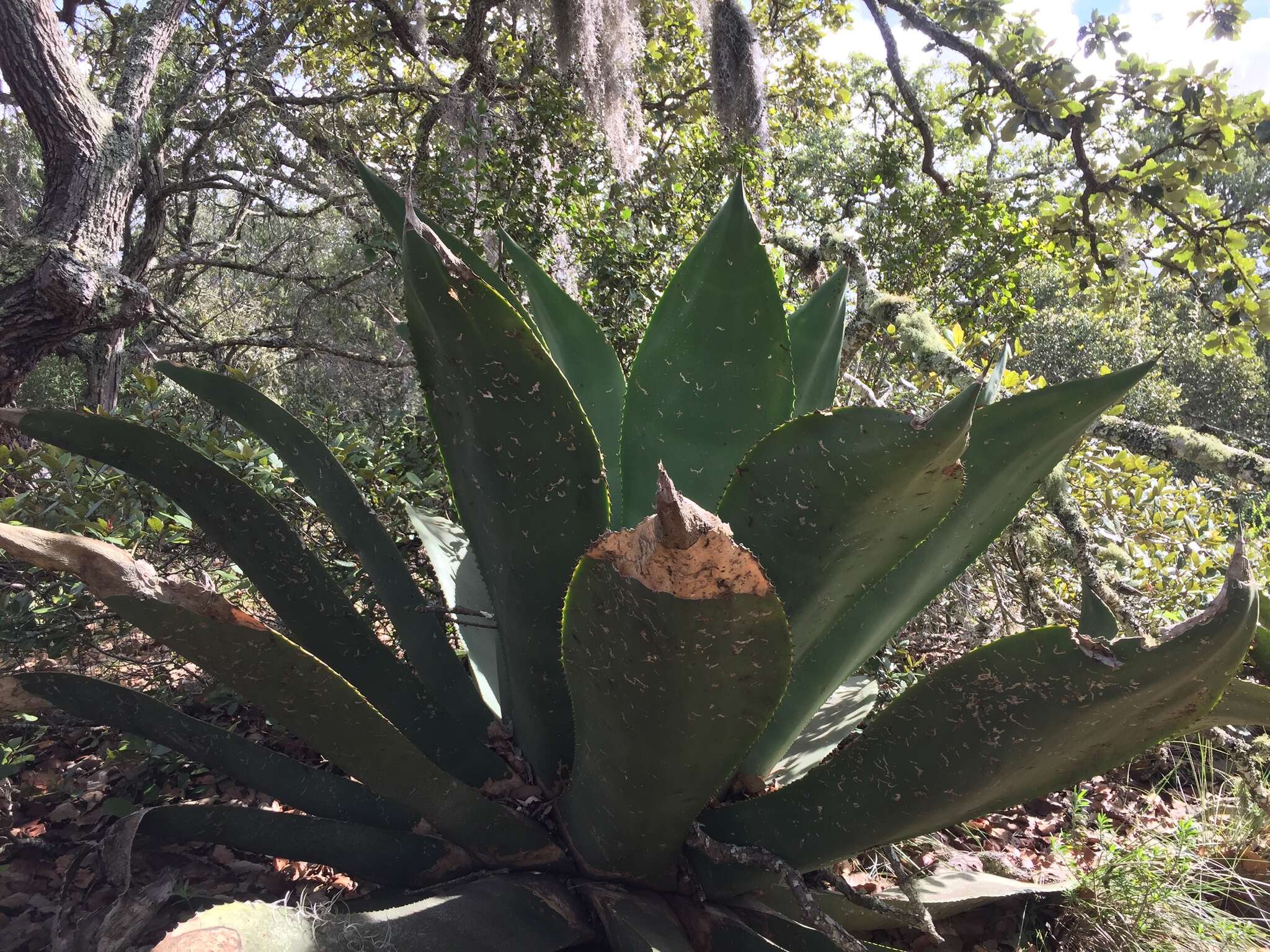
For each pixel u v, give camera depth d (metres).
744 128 4.96
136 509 2.18
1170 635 1.04
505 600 1.45
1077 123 4.23
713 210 4.29
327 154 6.88
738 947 1.39
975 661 1.15
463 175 3.87
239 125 6.81
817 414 1.14
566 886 1.45
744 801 1.45
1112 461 3.48
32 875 1.81
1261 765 2.29
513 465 1.30
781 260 3.99
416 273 1.17
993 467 1.38
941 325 4.63
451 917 1.25
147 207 6.98
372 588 2.43
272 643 1.17
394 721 1.55
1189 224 4.24
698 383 1.52
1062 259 5.22
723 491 1.54
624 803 1.29
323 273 9.55
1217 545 3.36
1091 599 1.69
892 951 1.37
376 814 1.53
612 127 4.66
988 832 2.29
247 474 2.30
